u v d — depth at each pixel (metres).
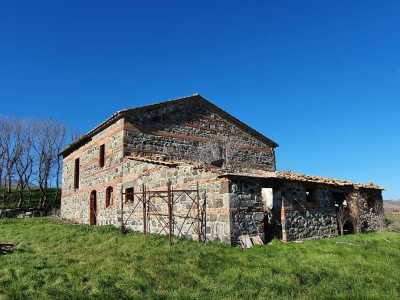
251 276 10.07
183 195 15.06
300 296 8.88
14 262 11.66
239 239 13.15
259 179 14.42
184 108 21.80
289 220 15.53
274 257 11.95
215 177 13.77
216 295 8.82
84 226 20.09
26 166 44.81
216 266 10.85
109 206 20.23
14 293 8.64
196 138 21.91
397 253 13.68
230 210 13.09
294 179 16.00
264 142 25.59
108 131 21.05
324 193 18.05
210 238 13.66
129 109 19.33
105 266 10.83
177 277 9.88
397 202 58.56
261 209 14.15
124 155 19.12
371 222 21.33
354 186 20.31
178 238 14.37
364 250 13.48
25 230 20.58
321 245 13.94
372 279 10.31
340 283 9.88
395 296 9.12
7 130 44.88
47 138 46.75
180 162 16.27
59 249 14.20
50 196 46.16
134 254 11.98
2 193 46.16
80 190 24.59
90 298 8.43
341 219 18.53
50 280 9.73
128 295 8.66
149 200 16.58
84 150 24.52
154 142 20.16
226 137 23.45
